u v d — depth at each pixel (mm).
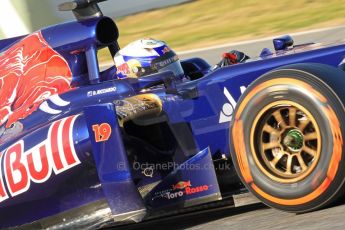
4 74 17672
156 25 54438
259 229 12719
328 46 15344
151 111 15656
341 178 12086
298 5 51094
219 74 15359
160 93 16094
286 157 12977
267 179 13055
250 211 14672
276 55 15977
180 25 53250
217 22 52062
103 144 14352
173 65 17297
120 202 14477
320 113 12258
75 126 14984
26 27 49688
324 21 44156
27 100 17031
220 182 15695
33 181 15430
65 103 16219
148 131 16094
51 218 15734
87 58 16719
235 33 47406
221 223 14344
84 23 16891
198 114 15594
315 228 11656
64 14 49406
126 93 15992
